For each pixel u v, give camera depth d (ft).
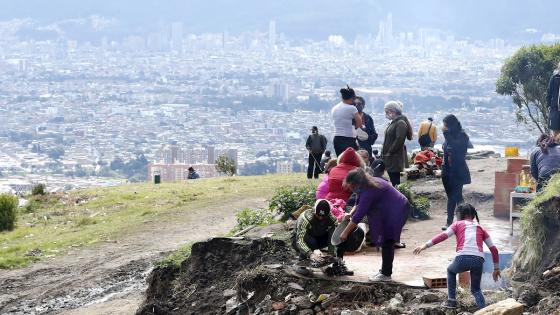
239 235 59.72
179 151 412.57
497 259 39.19
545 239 44.06
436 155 86.69
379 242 43.80
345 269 45.50
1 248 89.45
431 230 59.00
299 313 43.50
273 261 49.34
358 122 68.33
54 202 116.26
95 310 64.69
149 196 112.68
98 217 102.58
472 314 38.63
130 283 72.08
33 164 581.53
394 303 41.60
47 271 78.95
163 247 83.20
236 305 46.55
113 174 533.55
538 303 39.52
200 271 51.98
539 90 184.65
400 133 62.59
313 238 45.70
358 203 43.50
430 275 44.34
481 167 94.38
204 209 99.55
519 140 436.35
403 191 63.62
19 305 69.15
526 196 54.44
